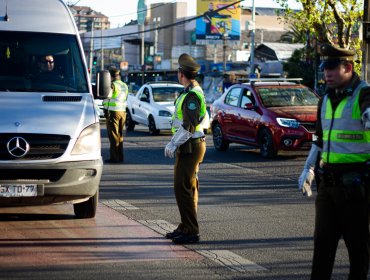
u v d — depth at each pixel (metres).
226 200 12.41
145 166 17.08
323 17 29.89
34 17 11.23
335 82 6.22
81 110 9.94
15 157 9.22
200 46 85.06
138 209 11.35
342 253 8.59
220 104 21.05
